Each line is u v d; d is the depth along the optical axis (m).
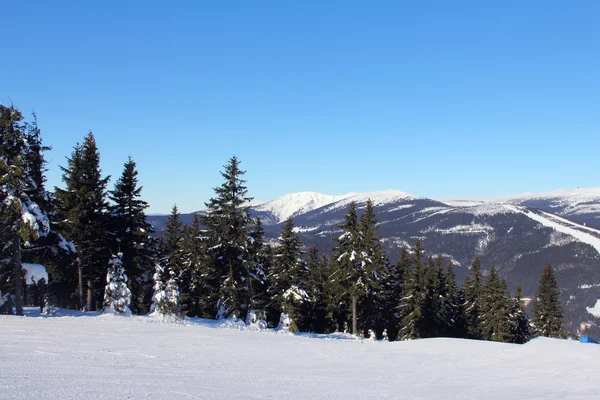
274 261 49.06
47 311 30.02
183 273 51.28
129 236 38.31
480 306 58.31
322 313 58.66
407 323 51.19
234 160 39.06
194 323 32.62
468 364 16.81
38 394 8.74
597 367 15.32
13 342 15.53
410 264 60.16
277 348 19.39
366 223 45.78
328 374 14.18
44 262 36.25
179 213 54.69
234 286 37.91
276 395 10.44
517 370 15.54
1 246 28.61
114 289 32.25
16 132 27.28
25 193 28.28
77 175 37.34
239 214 38.44
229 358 15.86
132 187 39.00
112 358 13.94
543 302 56.97
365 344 22.45
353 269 44.78
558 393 12.09
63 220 36.16
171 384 10.77
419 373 15.07
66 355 13.80
